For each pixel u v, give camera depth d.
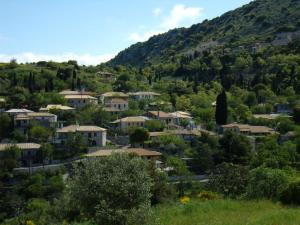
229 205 34.06
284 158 90.88
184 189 71.69
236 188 50.00
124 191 26.36
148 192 27.17
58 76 181.62
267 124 141.38
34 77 170.75
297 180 37.22
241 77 190.88
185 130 126.00
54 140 116.88
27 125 122.88
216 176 55.72
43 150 105.31
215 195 43.81
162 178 49.56
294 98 163.62
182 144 113.44
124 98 161.25
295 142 108.50
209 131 131.88
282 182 40.03
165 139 114.00
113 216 25.52
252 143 118.50
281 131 131.50
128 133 125.88
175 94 173.75
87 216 28.27
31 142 114.62
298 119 139.00
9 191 83.25
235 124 134.50
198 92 178.38
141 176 27.17
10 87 162.25
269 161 85.50
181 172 89.38
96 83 186.50
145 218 26.31
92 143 117.69
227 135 109.88
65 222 33.97
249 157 102.31
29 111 132.75
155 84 193.50
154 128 130.62
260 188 40.16
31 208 70.69
